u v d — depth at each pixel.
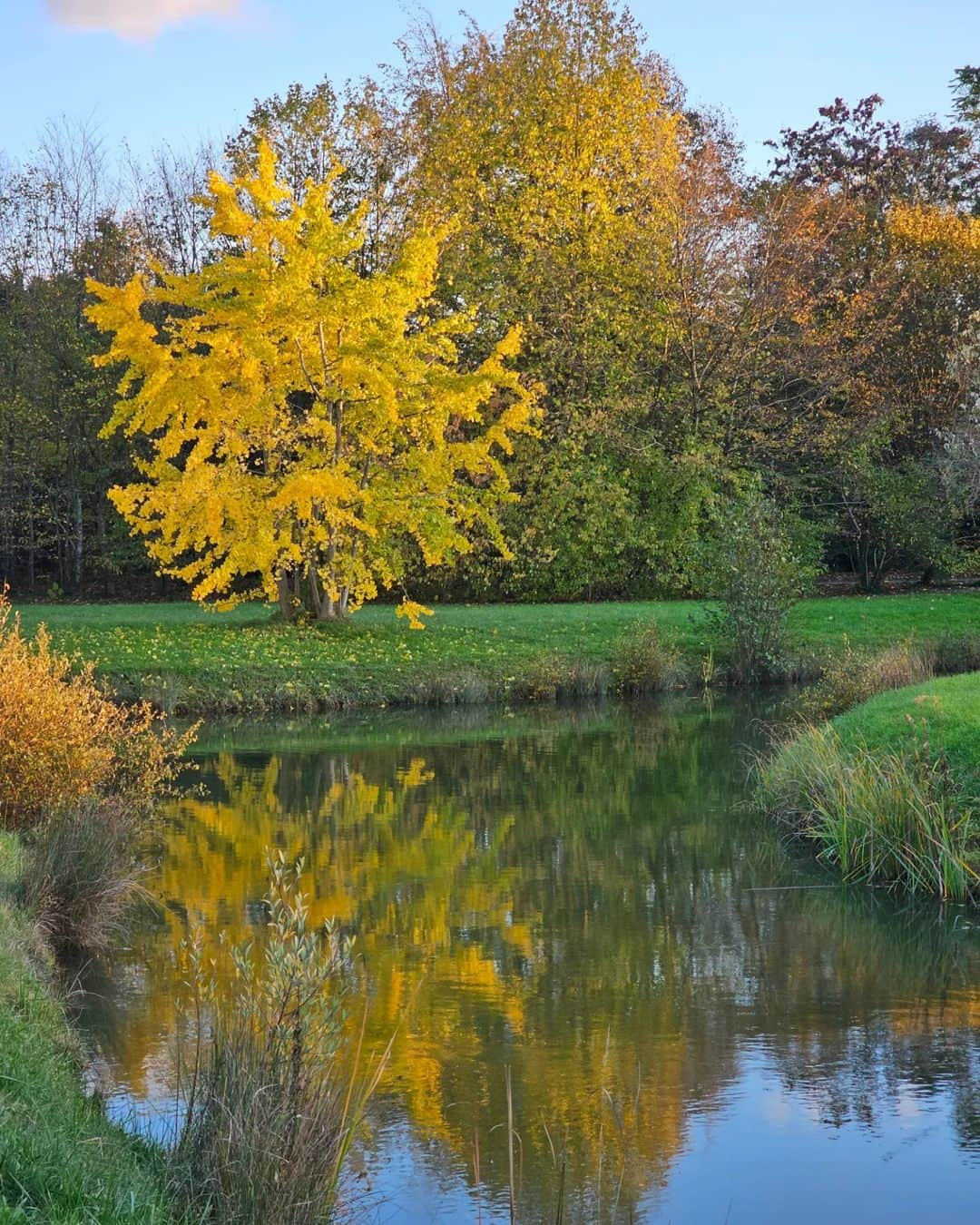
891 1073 6.70
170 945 8.69
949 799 10.84
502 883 10.52
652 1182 5.52
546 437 30.95
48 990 7.12
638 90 31.44
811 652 23.47
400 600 32.69
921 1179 5.57
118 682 20.27
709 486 30.59
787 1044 7.08
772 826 12.56
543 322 31.64
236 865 11.02
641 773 15.34
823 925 9.41
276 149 28.84
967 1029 7.33
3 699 10.51
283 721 19.66
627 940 9.00
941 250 32.09
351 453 23.19
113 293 21.09
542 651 23.33
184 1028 7.07
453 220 24.91
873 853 10.70
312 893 10.17
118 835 9.69
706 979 8.18
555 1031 7.25
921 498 31.36
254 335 20.83
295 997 5.10
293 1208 4.59
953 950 8.82
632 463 31.66
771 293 31.48
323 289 22.02
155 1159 4.97
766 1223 5.20
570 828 12.52
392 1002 7.71
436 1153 5.77
